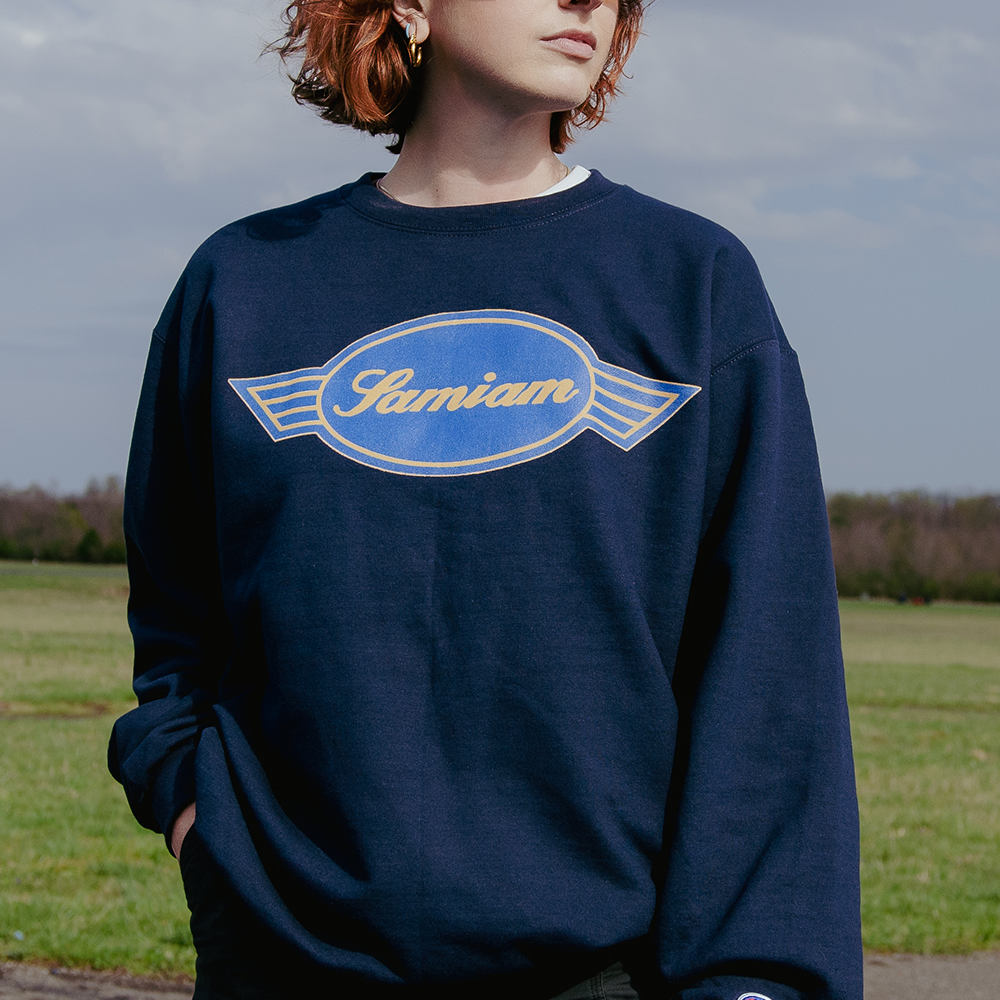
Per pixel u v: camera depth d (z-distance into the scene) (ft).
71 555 268.21
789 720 4.31
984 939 18.84
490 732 4.19
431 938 4.05
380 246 4.91
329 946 4.19
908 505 309.83
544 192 5.05
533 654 4.19
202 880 4.60
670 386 4.49
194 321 5.24
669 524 4.42
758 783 4.22
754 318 4.64
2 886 20.01
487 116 5.02
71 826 25.03
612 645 4.23
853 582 301.02
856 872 4.27
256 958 4.41
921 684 81.41
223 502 4.78
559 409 4.42
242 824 4.45
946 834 27.37
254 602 4.59
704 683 4.28
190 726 5.07
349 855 4.17
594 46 4.90
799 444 4.62
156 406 5.54
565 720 4.15
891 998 15.90
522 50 4.80
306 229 5.13
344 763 4.21
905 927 19.42
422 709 4.24
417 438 4.47
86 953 16.53
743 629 4.29
